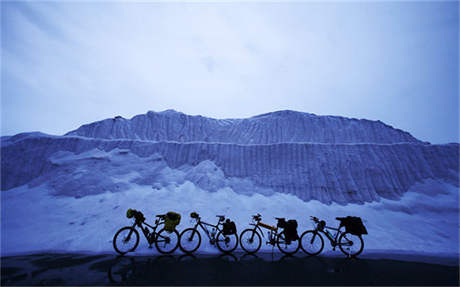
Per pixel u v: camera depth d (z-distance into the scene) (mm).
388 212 7781
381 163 9586
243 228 6582
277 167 9852
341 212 7797
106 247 5199
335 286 3768
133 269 4215
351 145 10234
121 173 8992
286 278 4012
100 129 11602
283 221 5508
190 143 10773
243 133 12758
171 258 4816
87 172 8531
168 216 5254
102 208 7062
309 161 9719
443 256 5203
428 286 3832
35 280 3713
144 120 12500
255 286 3713
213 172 9609
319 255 5219
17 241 5293
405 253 5359
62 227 6031
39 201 7293
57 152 9391
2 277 3785
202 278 3934
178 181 9172
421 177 9297
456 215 7430
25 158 8883
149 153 10242
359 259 4996
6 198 7395
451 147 10164
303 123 12602
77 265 4328
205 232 5699
